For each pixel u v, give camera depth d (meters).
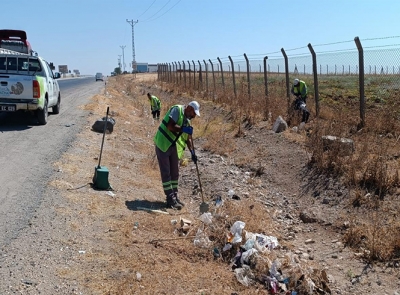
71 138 11.19
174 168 7.48
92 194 7.13
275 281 5.17
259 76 25.05
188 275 5.02
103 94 25.78
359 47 10.78
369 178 7.78
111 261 4.98
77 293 4.27
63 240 5.30
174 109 7.23
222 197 8.11
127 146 11.82
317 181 8.53
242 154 11.15
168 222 6.42
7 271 4.46
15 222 5.64
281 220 7.41
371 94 17.22
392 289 5.26
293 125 12.23
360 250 6.18
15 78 12.23
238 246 5.79
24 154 9.18
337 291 5.24
